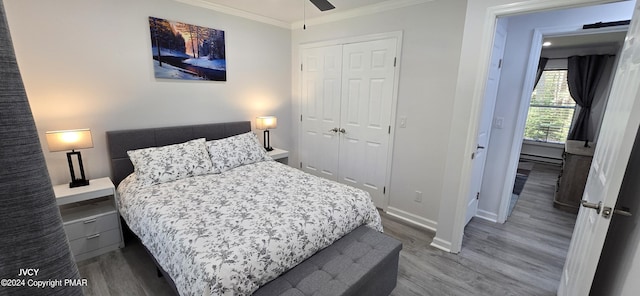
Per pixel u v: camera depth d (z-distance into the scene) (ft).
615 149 4.11
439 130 8.95
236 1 9.73
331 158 12.43
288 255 5.07
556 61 17.20
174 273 4.92
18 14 6.77
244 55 11.34
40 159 1.15
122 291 6.34
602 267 4.98
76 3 7.49
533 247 8.47
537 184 14.30
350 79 11.05
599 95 15.89
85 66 7.87
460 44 8.11
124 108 8.71
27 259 1.14
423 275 7.13
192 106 10.19
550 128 18.37
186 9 9.50
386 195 10.71
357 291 5.05
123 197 7.43
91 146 7.51
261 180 8.21
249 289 4.46
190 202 6.56
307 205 6.38
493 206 10.14
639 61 3.81
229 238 4.97
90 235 7.38
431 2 8.50
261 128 11.69
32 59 7.09
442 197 8.18
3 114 1.00
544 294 6.51
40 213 1.15
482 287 6.72
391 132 10.12
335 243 6.06
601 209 4.01
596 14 7.73
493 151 9.83
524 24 8.66
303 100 13.04
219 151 9.48
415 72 9.20
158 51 9.07
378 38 9.90
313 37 12.03
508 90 9.23
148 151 8.41
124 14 8.29
